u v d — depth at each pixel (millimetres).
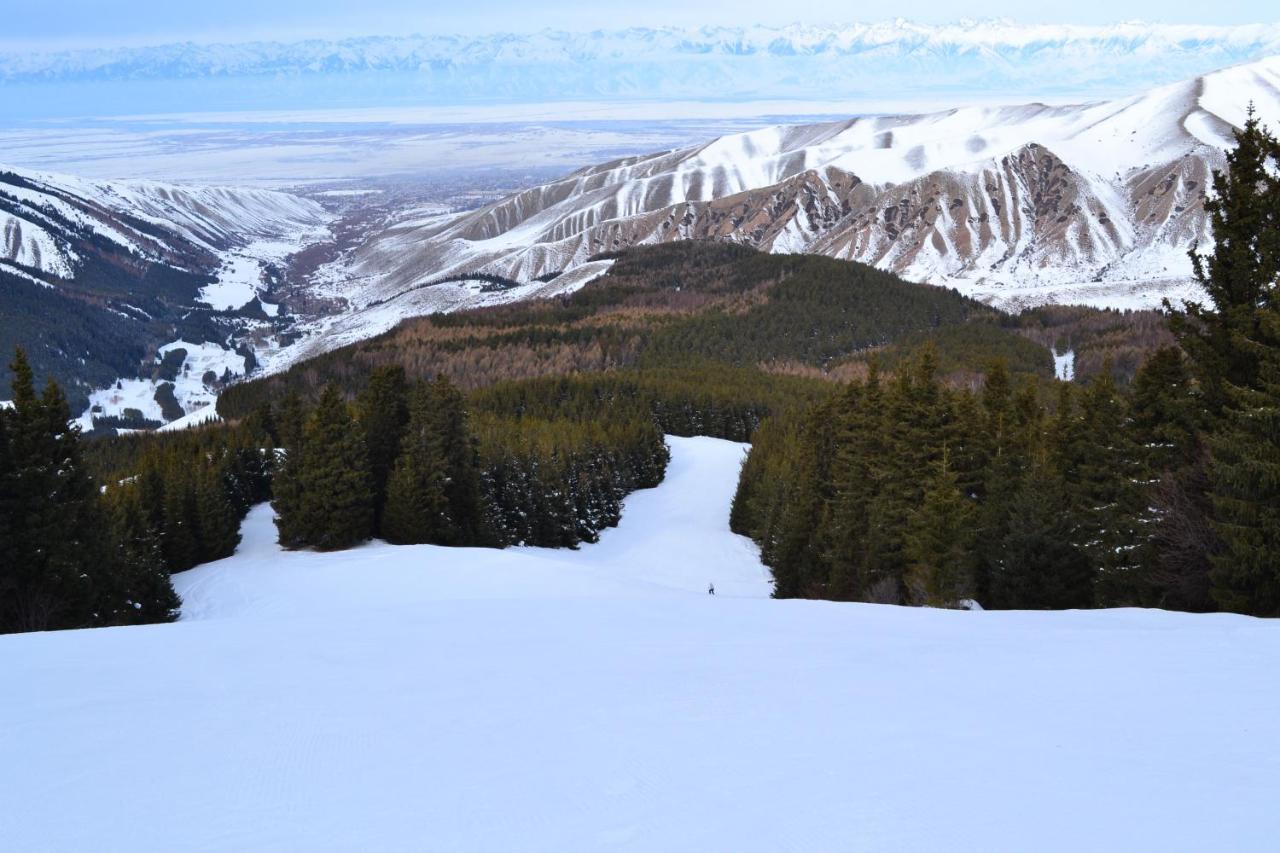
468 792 7082
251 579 40125
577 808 6633
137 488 48312
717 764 7543
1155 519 24531
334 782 7469
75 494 33000
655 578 55594
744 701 9805
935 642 13617
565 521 63344
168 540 45938
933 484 32156
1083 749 7535
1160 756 7242
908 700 9602
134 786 7500
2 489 30688
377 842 6125
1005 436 37062
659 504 83375
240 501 60875
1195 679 9984
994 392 40281
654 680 11125
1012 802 6348
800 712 9219
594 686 10891
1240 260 23406
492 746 8367
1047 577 28188
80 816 6840
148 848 6180
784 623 16641
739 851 5719
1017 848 5562
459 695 10656
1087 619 15984
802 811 6359
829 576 40344
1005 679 10516
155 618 35094
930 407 34062
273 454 62469
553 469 64125
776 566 46156
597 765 7637
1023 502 29172
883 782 6895
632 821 6320
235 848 6117
